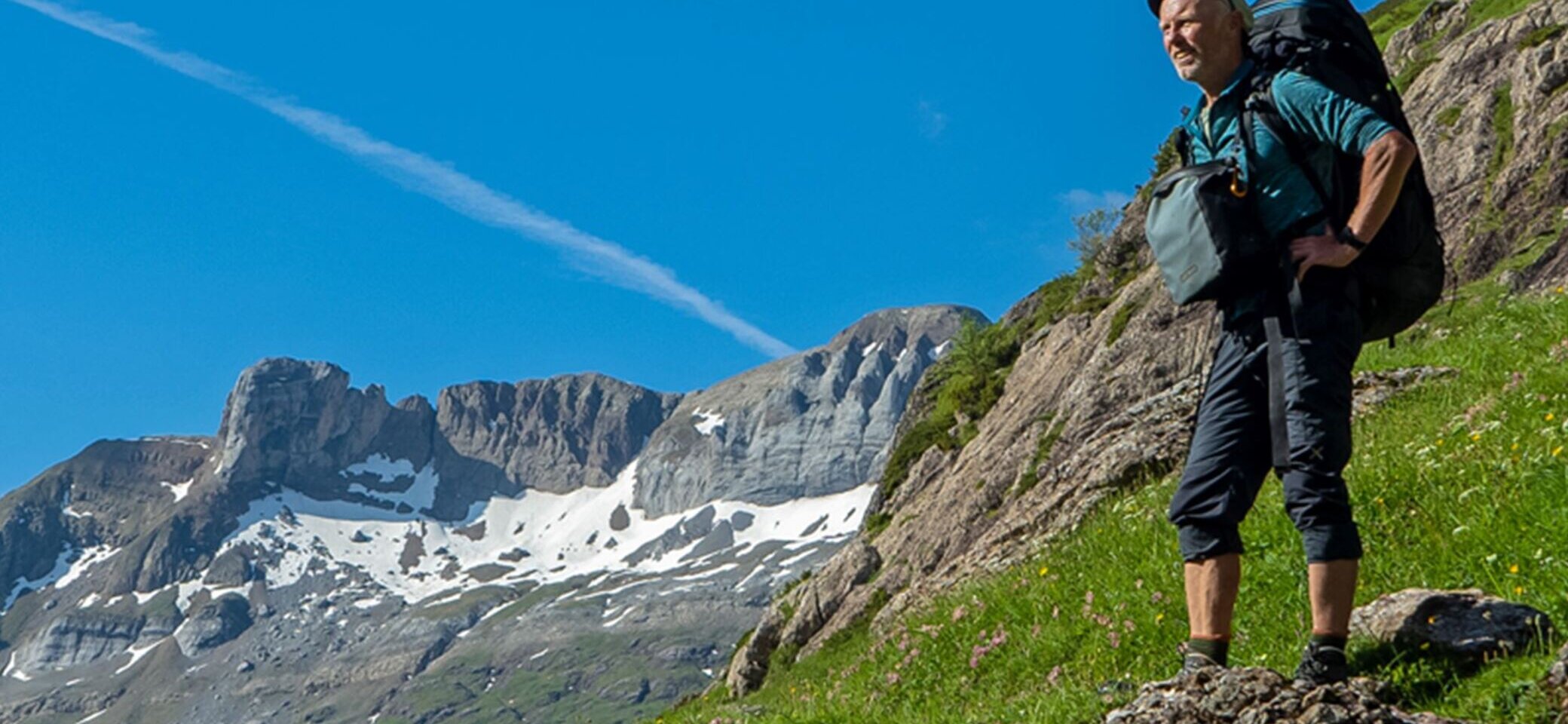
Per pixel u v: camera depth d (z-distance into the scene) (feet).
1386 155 17.90
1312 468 18.56
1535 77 105.40
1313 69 18.84
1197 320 98.84
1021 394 122.52
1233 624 27.30
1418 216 19.03
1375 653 19.89
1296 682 18.28
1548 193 95.71
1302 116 18.80
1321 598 18.58
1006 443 111.34
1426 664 19.29
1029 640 35.32
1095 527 51.44
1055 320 136.15
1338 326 18.63
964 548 98.32
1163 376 97.14
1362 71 19.15
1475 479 28.40
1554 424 29.17
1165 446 62.95
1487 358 47.60
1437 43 138.31
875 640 53.67
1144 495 54.03
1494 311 75.05
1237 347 19.80
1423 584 24.67
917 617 46.37
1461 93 116.06
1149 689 18.94
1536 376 35.29
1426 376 52.08
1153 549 35.68
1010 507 97.45
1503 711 17.38
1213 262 19.10
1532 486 25.73
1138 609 31.83
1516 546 23.57
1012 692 33.58
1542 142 99.91
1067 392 104.88
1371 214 17.98
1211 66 20.07
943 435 134.21
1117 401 98.27
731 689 110.73
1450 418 38.99
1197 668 18.75
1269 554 29.07
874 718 38.50
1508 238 96.53
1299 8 19.45
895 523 116.26
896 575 102.42
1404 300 19.39
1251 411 19.81
